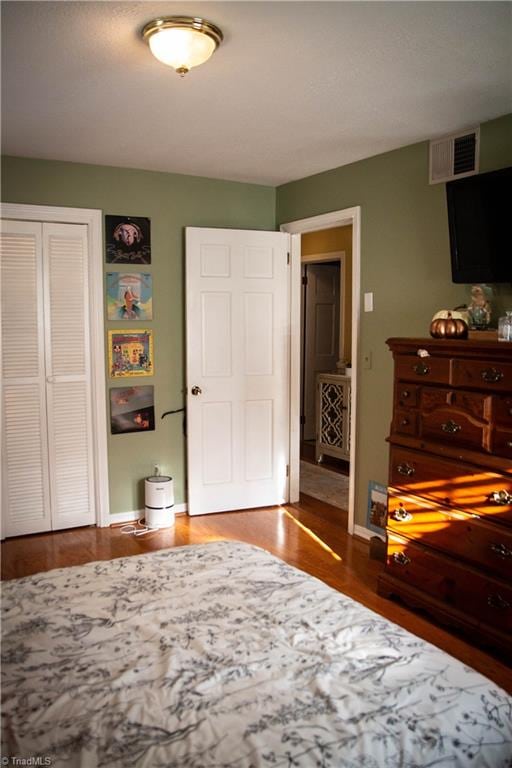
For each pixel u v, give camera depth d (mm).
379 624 1704
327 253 6562
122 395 4219
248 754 1158
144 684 1377
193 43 2043
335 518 4445
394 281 3680
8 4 1873
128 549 3809
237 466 4531
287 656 1508
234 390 4453
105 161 3914
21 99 2738
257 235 4430
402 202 3592
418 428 2930
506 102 2787
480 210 2898
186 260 4219
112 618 1685
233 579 1959
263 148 3598
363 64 2350
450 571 2768
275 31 2078
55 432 4062
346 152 3689
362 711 1297
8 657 1491
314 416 7125
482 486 2596
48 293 3941
